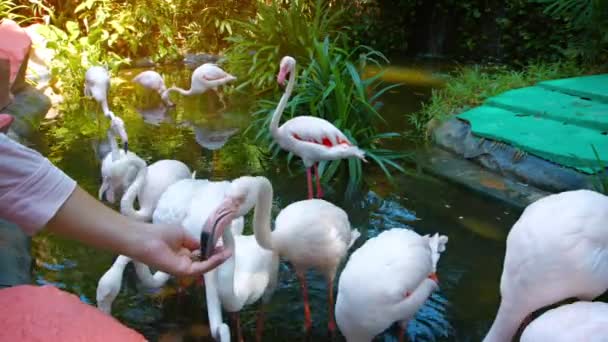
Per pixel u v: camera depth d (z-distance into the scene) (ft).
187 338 9.79
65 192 3.22
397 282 8.52
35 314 3.19
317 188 15.03
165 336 9.82
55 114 21.39
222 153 17.70
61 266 11.46
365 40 33.09
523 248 7.86
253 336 9.95
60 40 25.84
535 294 7.83
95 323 3.19
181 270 3.66
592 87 18.74
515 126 16.28
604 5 21.56
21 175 3.10
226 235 8.75
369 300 8.52
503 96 18.84
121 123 16.14
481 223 13.15
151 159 17.12
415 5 33.24
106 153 17.42
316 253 10.30
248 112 21.91
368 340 9.01
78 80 24.73
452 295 10.61
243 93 24.31
